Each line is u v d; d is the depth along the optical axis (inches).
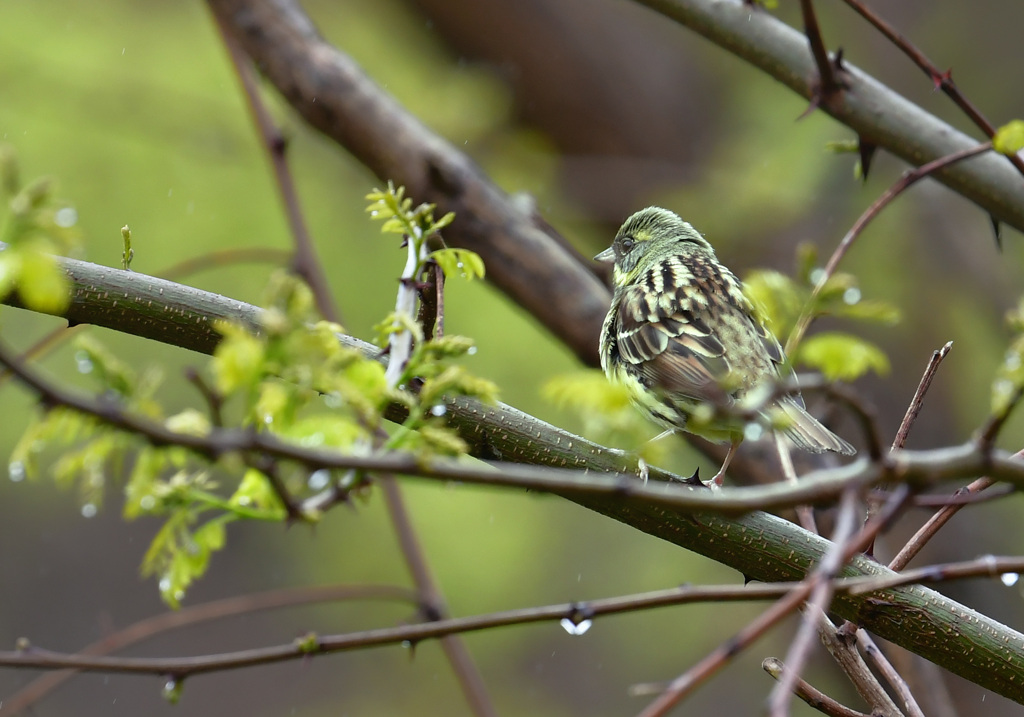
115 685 844.0
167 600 171.3
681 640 665.6
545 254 378.9
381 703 764.0
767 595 167.9
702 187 542.9
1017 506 530.0
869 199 541.3
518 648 719.7
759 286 153.0
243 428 128.8
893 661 337.4
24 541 850.1
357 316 545.6
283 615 839.1
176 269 350.0
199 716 822.5
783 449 256.7
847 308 150.4
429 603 337.4
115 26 552.4
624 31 557.0
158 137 525.7
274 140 372.2
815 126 547.5
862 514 255.9
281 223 541.0
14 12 538.0
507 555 624.1
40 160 529.3
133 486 140.6
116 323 213.6
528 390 546.3
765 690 753.6
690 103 561.0
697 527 207.6
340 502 146.9
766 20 293.6
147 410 121.8
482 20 542.9
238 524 802.2
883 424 528.4
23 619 839.7
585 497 205.3
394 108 381.1
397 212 171.5
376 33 581.0
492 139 542.0
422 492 622.5
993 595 505.7
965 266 548.4
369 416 140.9
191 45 557.0
